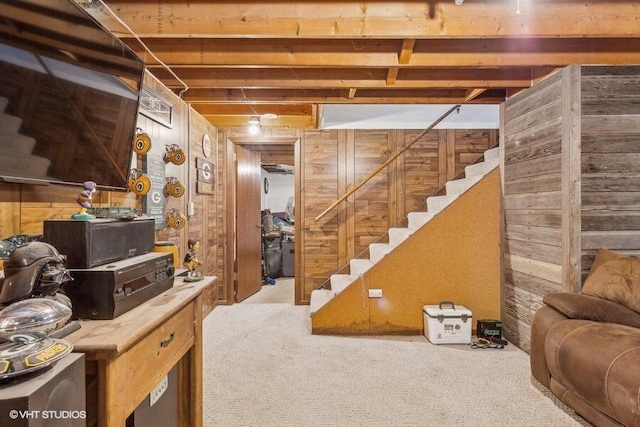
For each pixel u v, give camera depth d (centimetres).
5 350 73
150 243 148
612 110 244
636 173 243
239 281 448
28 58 116
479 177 339
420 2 210
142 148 223
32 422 67
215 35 209
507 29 211
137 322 107
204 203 385
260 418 193
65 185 140
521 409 202
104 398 94
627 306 203
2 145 109
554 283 258
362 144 441
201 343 163
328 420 191
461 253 336
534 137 283
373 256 388
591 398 171
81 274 107
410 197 439
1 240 124
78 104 141
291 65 255
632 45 250
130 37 217
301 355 280
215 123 436
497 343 302
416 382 234
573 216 242
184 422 158
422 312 335
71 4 132
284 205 844
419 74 299
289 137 441
